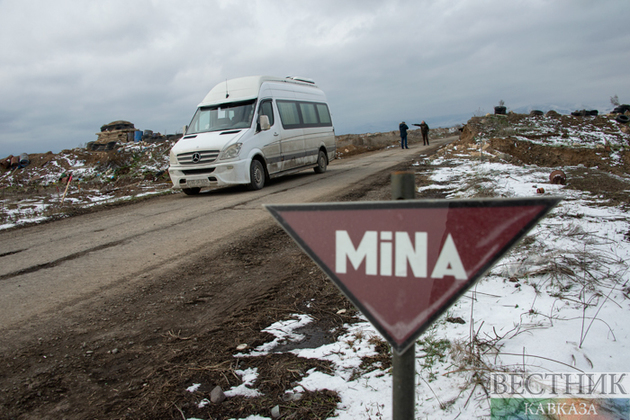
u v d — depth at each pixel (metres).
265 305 3.46
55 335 3.09
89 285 4.17
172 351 2.77
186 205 8.86
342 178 11.91
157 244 5.66
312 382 2.28
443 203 0.96
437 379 2.16
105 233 6.55
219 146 9.77
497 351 2.33
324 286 3.79
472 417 1.85
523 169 11.00
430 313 0.99
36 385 2.43
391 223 1.01
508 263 3.64
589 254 3.65
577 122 20.48
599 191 7.18
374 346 2.62
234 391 2.26
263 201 8.61
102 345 2.90
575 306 2.82
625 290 3.03
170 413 2.11
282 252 4.95
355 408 2.01
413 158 17.09
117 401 2.24
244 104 10.83
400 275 1.01
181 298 3.72
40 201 11.08
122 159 19.08
